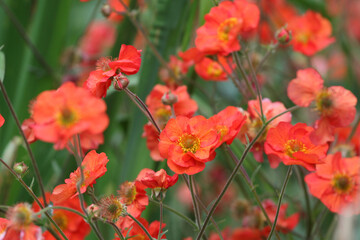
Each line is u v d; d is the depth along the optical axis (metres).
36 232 0.68
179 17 0.92
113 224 0.70
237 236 0.87
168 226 0.89
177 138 0.71
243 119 0.72
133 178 0.86
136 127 0.88
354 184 0.75
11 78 0.93
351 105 0.74
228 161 0.88
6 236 0.68
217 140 0.70
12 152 0.85
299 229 0.92
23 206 0.68
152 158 0.84
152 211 0.88
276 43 0.85
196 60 0.84
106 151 0.90
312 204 0.88
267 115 0.78
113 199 0.71
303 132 0.72
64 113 0.66
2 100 0.91
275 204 0.86
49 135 0.66
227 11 0.80
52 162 0.87
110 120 0.90
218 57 0.87
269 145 0.72
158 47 0.92
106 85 0.73
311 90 0.75
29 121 0.77
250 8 0.80
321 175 0.75
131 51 0.73
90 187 0.72
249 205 0.88
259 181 0.92
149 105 0.83
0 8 0.95
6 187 0.84
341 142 0.87
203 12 0.88
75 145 0.68
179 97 0.82
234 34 0.80
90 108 0.66
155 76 0.91
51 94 0.67
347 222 0.74
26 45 0.95
